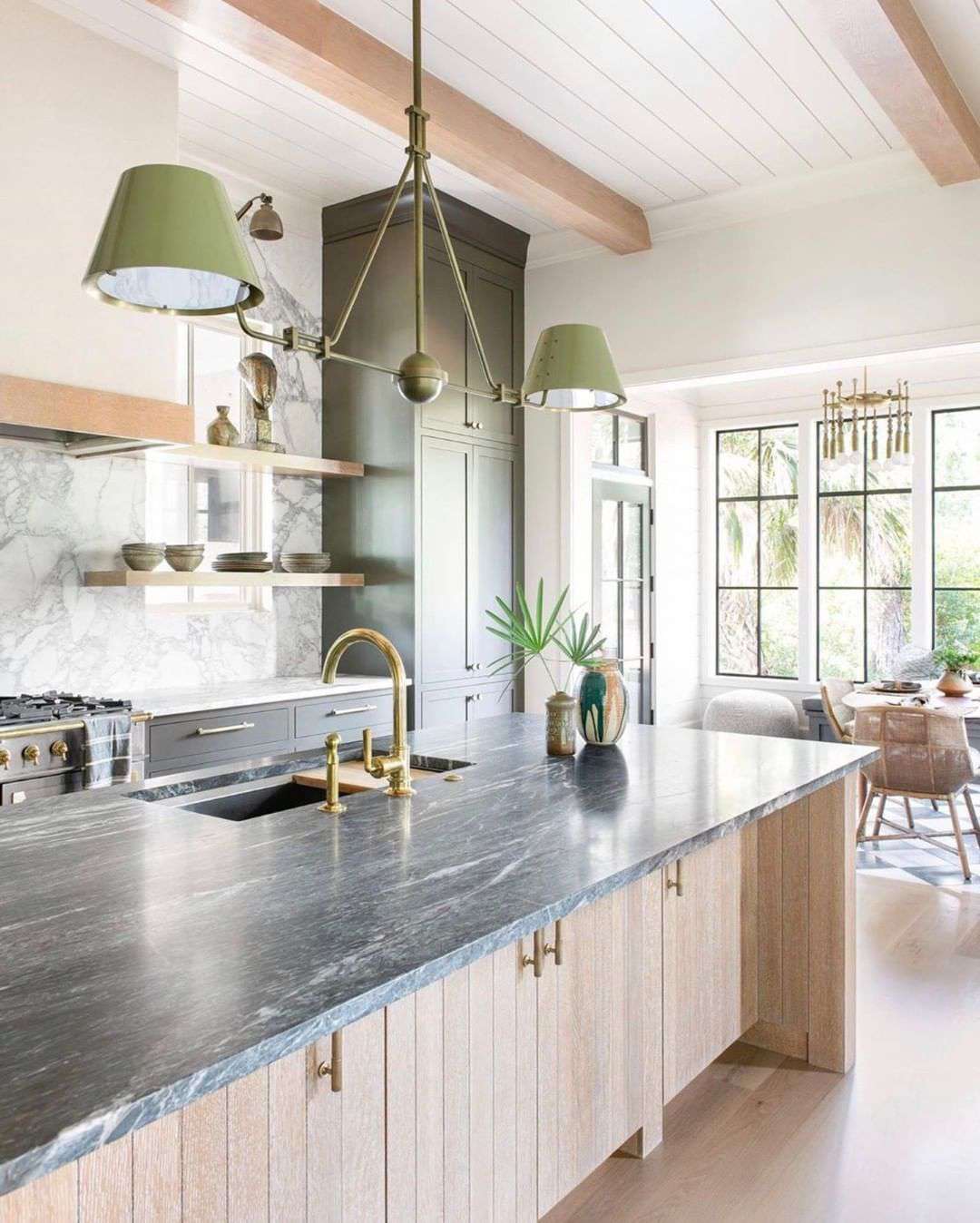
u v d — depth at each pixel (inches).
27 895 59.0
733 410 321.4
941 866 191.2
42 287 125.5
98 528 158.7
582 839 71.5
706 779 92.7
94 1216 47.4
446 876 62.9
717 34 131.6
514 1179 75.0
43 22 126.0
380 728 182.5
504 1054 73.8
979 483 282.7
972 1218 83.8
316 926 53.8
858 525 304.0
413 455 187.6
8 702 134.4
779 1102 103.6
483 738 116.8
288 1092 57.6
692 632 323.0
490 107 152.6
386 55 134.3
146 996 44.8
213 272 60.6
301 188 185.8
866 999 129.5
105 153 132.3
